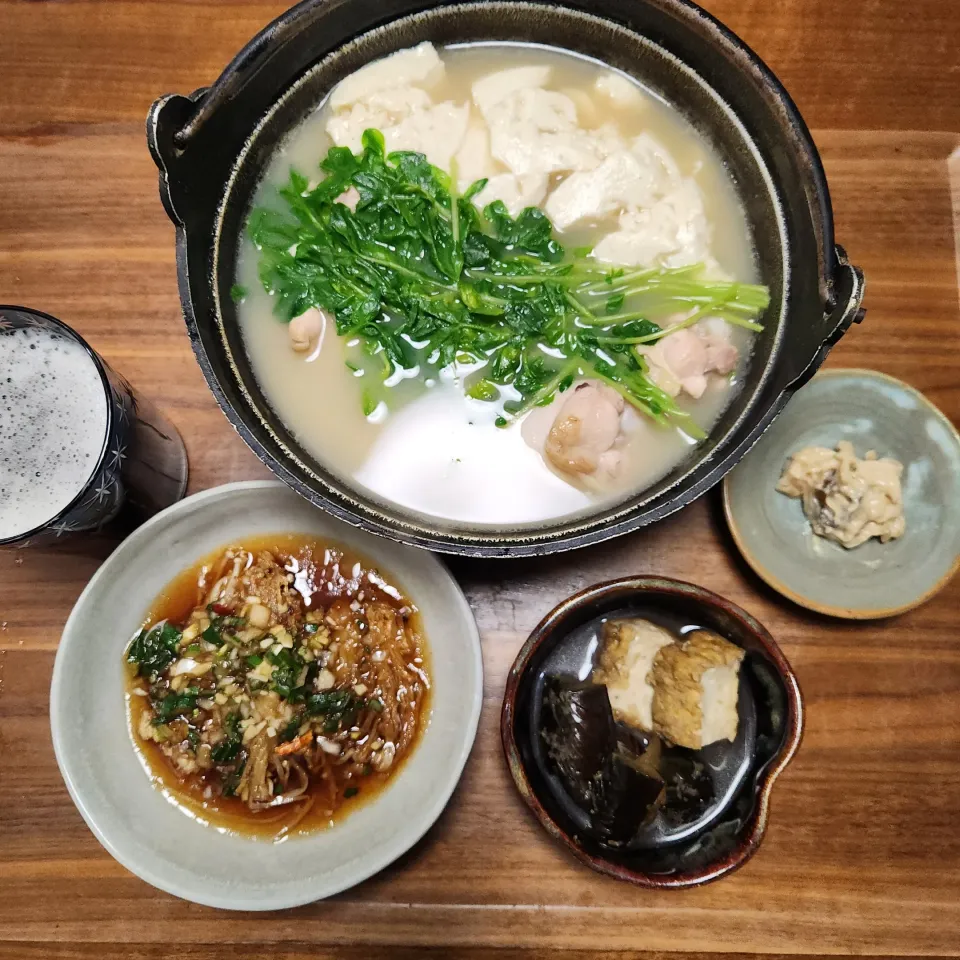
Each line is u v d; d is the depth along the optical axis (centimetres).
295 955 44
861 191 49
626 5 40
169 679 45
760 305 41
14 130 49
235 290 41
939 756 46
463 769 41
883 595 45
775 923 44
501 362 42
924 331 49
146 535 43
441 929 44
